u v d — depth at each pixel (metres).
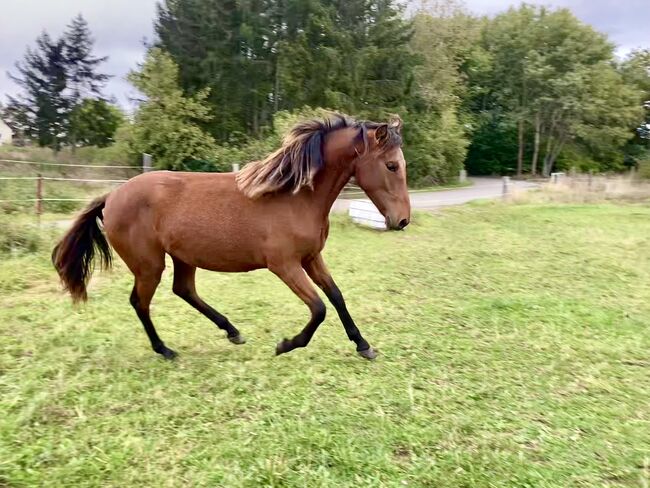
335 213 12.37
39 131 30.31
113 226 3.99
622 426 3.21
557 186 19.97
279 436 3.02
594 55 36.72
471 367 4.12
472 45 37.69
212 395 3.54
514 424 3.23
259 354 4.29
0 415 3.16
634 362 4.28
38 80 30.20
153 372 3.89
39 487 2.54
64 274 4.17
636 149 39.12
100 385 3.63
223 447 2.90
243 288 6.36
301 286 3.78
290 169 3.67
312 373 3.90
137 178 4.07
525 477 2.68
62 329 4.62
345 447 2.91
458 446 2.97
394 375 3.92
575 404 3.51
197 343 4.53
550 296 6.25
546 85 35.44
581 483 2.66
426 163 26.34
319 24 23.48
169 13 25.44
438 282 6.92
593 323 5.23
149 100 19.84
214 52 23.69
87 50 30.67
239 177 3.87
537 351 4.47
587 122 35.97
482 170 39.47
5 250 7.21
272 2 24.98
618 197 18.44
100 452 2.83
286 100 24.67
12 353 4.11
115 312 5.20
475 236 10.80
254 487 2.57
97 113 30.42
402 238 10.41
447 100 28.95
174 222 3.84
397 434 3.07
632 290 6.69
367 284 6.70
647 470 2.77
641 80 38.66
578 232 11.36
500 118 38.94
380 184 3.78
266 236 3.75
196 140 19.83
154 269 4.04
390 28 25.06
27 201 10.16
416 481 2.64
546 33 36.78
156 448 2.88
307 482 2.61
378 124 3.82
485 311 5.57
